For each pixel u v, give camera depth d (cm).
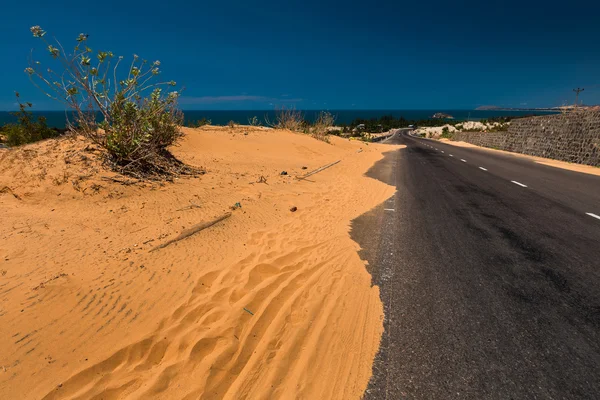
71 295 300
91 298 302
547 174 1233
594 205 736
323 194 838
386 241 516
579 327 296
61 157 651
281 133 2042
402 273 405
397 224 604
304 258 446
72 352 245
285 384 241
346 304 339
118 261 372
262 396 230
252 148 1462
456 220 626
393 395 230
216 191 714
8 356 231
